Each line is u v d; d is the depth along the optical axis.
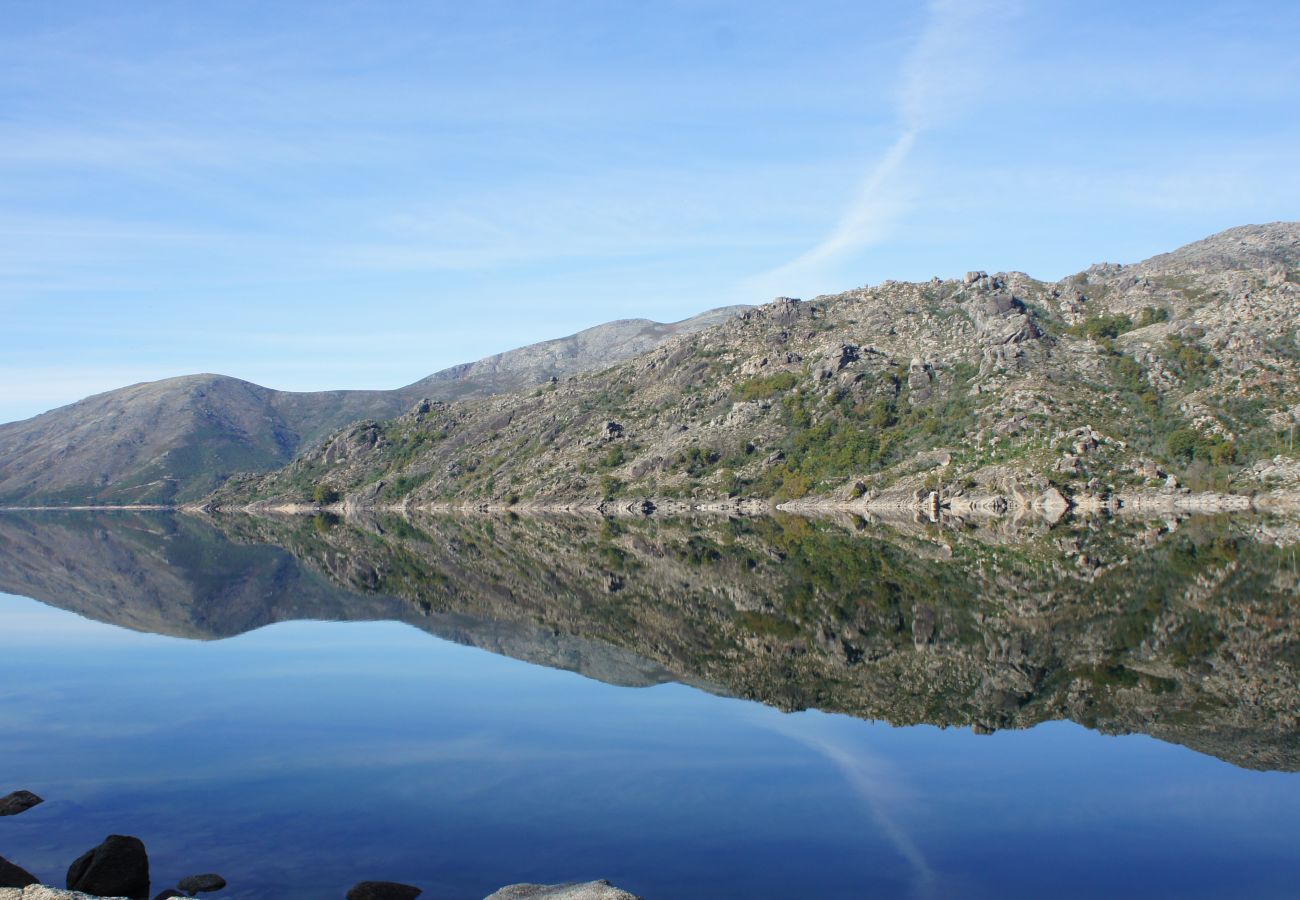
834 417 196.75
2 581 97.06
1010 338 185.62
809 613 64.12
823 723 37.84
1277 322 169.50
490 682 46.50
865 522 143.50
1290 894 22.86
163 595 85.00
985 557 91.38
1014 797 29.36
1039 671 45.44
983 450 160.00
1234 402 153.12
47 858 26.25
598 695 43.28
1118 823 27.19
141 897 23.64
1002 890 23.11
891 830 26.75
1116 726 36.78
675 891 23.09
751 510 180.62
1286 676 43.34
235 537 169.38
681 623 62.28
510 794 30.14
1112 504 139.88
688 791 30.09
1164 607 60.31
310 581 94.00
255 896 23.47
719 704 41.09
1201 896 22.77
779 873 24.08
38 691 46.44
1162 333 179.62
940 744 34.88
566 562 104.38
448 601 76.50
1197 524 114.88
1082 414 159.50
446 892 23.38
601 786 30.70
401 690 45.22
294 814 28.86
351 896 23.12
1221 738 34.97
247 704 42.97
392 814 28.64
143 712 41.81
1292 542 93.38
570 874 24.19
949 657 49.19
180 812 29.30
